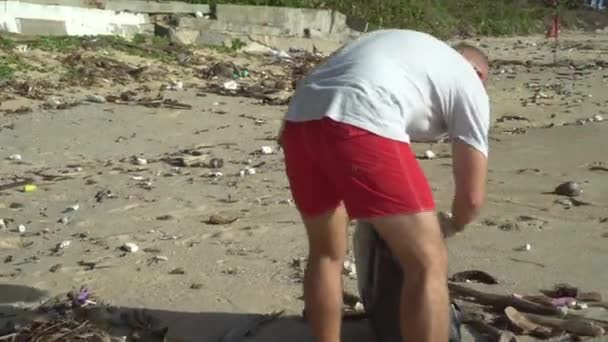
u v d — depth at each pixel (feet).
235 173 30.04
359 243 15.37
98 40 59.06
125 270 19.27
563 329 15.71
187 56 61.05
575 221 23.65
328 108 12.38
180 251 20.67
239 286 18.16
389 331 14.35
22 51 52.60
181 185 28.02
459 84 12.67
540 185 27.96
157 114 42.39
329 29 83.71
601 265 19.60
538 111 48.49
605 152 33.73
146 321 16.28
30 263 19.93
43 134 36.94
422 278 12.26
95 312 16.70
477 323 15.74
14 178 29.17
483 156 12.75
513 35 129.80
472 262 19.72
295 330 15.96
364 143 12.17
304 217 13.55
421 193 12.29
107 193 26.76
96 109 42.80
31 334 15.15
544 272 19.06
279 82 56.08
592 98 53.67
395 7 107.34
